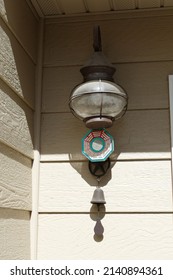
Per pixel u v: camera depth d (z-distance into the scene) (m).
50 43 1.70
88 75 1.49
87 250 1.49
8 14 1.35
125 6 1.65
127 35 1.66
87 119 1.48
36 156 1.58
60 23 1.71
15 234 1.34
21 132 1.45
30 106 1.58
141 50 1.64
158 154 1.54
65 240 1.51
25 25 1.55
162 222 1.48
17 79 1.42
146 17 1.67
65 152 1.59
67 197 1.55
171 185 1.51
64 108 1.64
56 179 1.57
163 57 1.63
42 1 1.61
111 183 1.54
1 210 1.23
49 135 1.62
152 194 1.51
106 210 1.51
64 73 1.67
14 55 1.41
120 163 1.55
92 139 1.52
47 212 1.54
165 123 1.57
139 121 1.58
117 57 1.65
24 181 1.46
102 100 1.43
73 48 1.69
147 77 1.62
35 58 1.67
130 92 1.61
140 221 1.49
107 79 1.49
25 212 1.47
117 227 1.50
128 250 1.47
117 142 1.57
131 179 1.53
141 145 1.56
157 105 1.59
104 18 1.69
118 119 1.59
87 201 1.54
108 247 1.48
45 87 1.67
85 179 1.56
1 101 1.26
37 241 1.51
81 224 1.52
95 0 1.60
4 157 1.28
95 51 1.54
